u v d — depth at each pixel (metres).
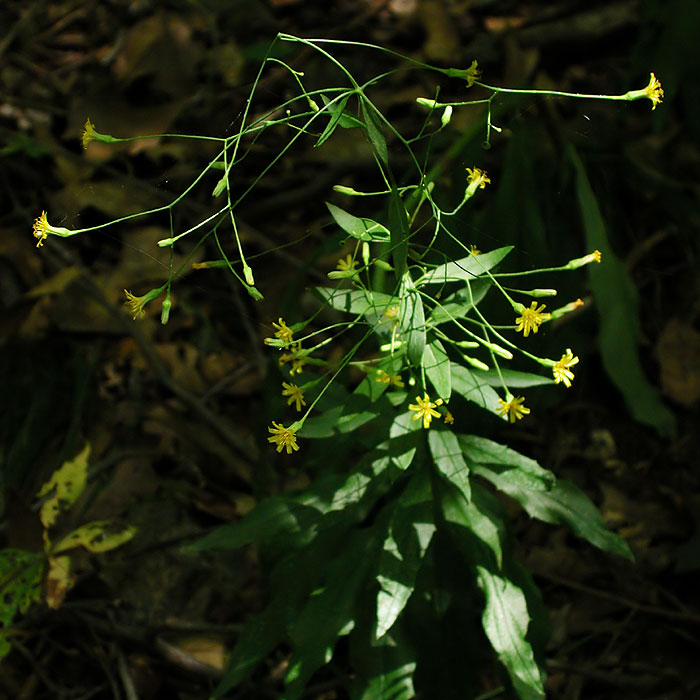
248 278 0.73
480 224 0.98
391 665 0.85
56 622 0.97
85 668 0.96
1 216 1.16
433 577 0.88
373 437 0.85
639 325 1.12
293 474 0.98
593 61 1.29
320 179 1.17
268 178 1.17
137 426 1.07
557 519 0.84
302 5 1.40
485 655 0.96
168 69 1.23
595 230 1.03
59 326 1.10
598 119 1.16
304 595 0.86
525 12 1.38
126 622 0.97
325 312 1.12
